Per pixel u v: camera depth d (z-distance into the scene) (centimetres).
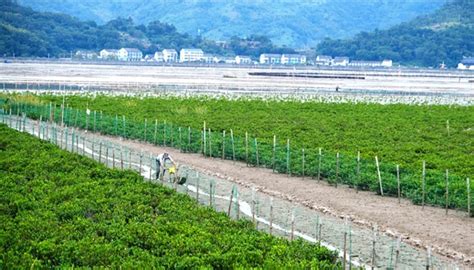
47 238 4394
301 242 4566
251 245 4362
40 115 11812
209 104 15050
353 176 7106
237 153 8688
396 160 8144
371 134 10550
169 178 7438
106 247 4188
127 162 8394
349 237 5012
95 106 14062
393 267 4669
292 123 11875
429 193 6469
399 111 14475
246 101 16088
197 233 4572
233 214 6012
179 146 9475
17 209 5091
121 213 5028
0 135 8575
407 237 5378
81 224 4675
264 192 6938
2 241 4262
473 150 9306
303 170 7594
